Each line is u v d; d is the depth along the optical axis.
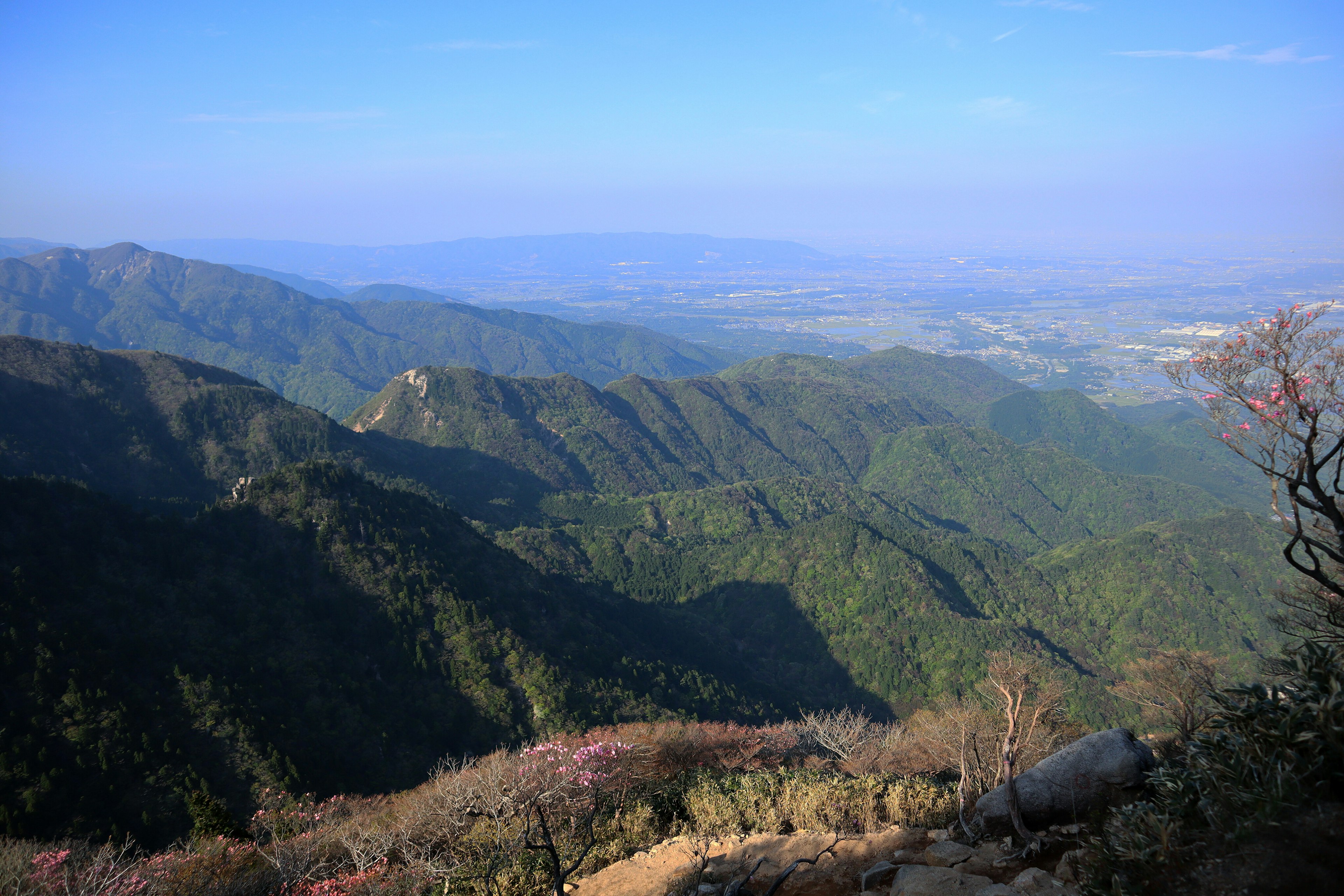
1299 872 5.89
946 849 11.04
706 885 12.21
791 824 16.81
